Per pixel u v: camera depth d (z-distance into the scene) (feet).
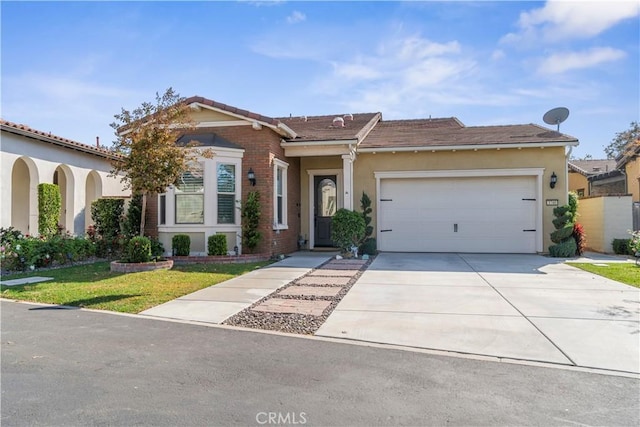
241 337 17.13
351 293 25.49
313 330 18.02
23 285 28.27
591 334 17.07
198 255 40.65
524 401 11.27
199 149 38.99
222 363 14.16
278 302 23.20
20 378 12.90
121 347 15.84
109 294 25.26
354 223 43.04
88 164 52.70
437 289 26.55
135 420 10.28
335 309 21.58
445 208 48.60
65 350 15.51
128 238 41.29
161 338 16.98
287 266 36.94
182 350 15.49
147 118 32.81
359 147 48.32
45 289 26.81
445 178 48.52
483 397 11.50
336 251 50.34
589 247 51.98
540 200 46.26
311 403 11.17
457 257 43.80
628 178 64.18
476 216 48.03
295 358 14.64
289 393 11.78
